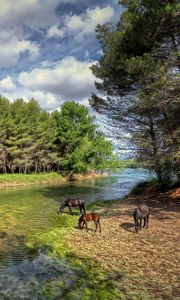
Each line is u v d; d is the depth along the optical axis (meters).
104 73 28.48
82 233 14.84
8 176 53.59
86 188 42.22
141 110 24.36
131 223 16.95
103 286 8.67
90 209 23.02
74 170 67.06
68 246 12.57
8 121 56.47
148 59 20.67
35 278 9.30
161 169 28.16
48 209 23.16
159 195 26.59
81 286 8.69
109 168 73.06
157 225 16.08
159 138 26.25
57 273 9.67
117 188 41.84
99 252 11.73
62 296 8.10
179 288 8.48
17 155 60.09
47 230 15.88
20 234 14.96
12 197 31.31
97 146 70.25
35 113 67.75
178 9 19.09
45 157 68.19
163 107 22.25
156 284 8.76
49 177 59.97
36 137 64.25
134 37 22.62
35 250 12.20
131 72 21.64
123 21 27.67
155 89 20.42
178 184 28.23
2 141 57.44
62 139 68.75
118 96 30.08
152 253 11.48
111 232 14.96
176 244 12.55
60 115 71.38
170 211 19.81
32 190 39.59
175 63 21.09
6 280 9.15
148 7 21.08
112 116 30.16
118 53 24.83
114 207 23.30
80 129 70.31
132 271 9.74
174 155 22.52
